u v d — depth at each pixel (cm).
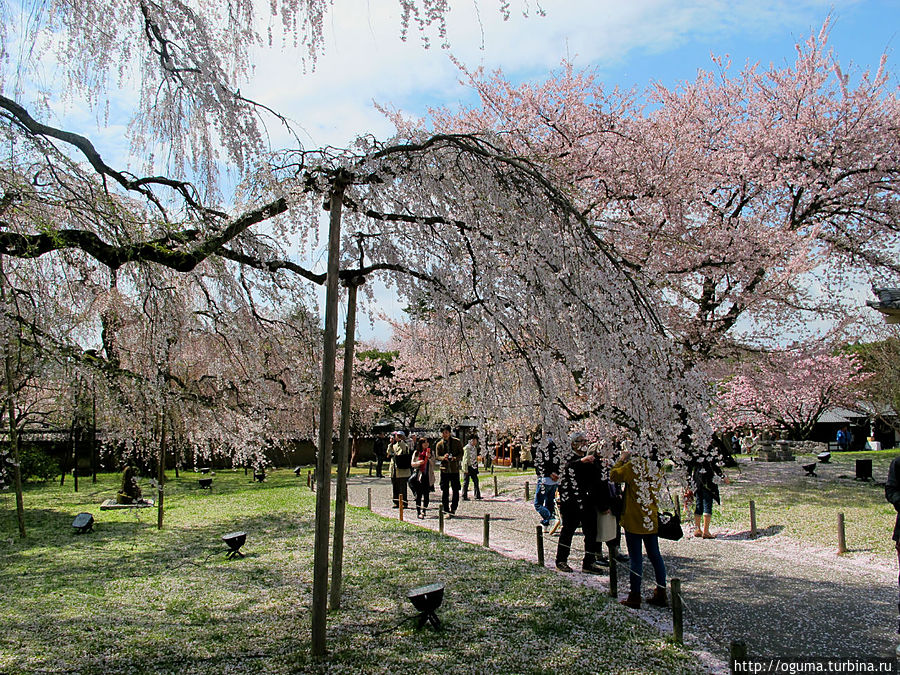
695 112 1453
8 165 541
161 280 644
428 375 1772
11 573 783
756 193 1405
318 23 530
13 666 450
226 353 842
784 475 1595
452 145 540
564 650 481
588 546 762
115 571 782
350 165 512
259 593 663
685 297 1262
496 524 1183
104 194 543
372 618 564
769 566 770
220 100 537
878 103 1330
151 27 534
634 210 1280
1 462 1088
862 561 774
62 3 491
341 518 599
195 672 439
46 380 659
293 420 1030
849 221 1410
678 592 506
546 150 1169
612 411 552
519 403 609
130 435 759
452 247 568
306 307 732
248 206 583
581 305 526
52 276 647
